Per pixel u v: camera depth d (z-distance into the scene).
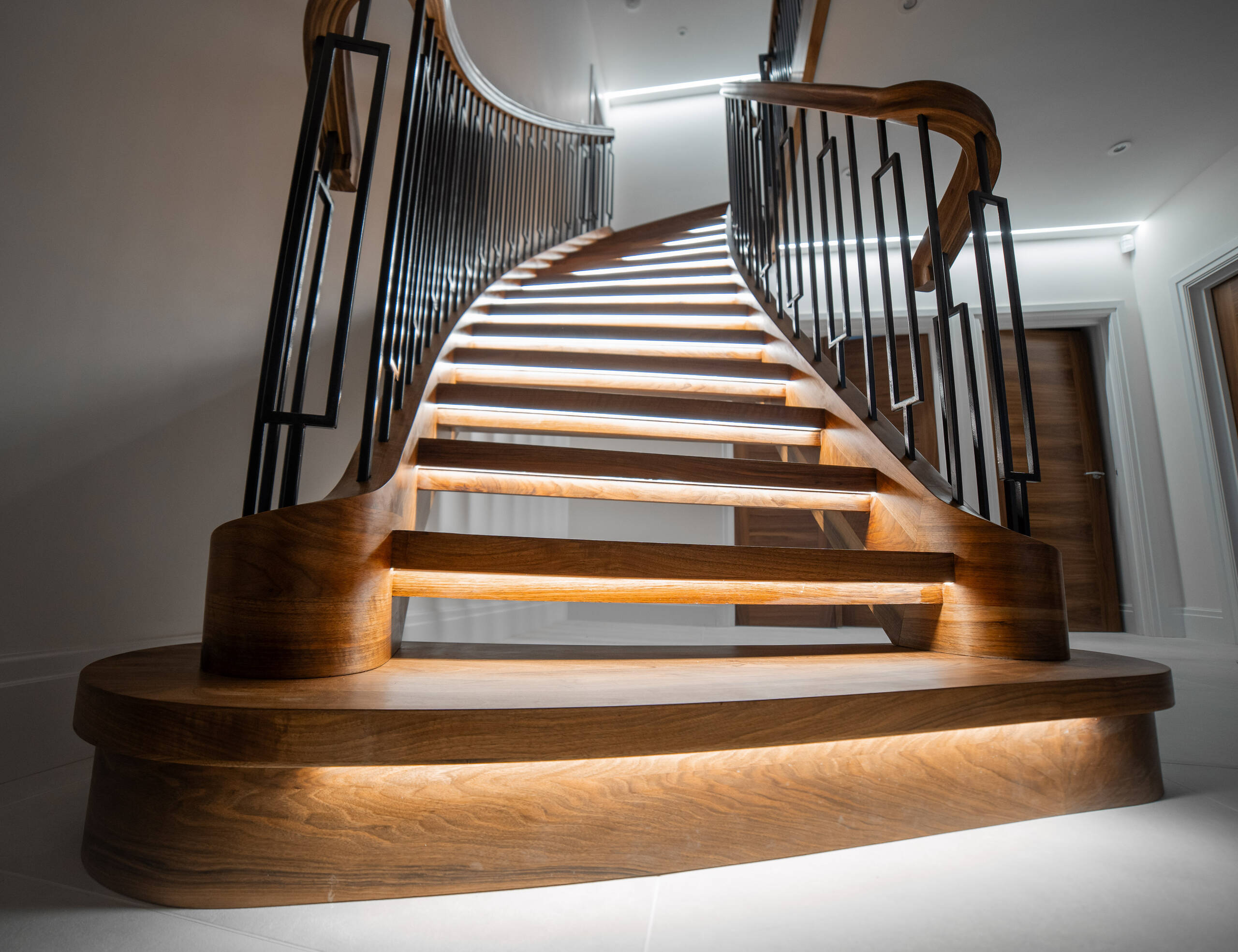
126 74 1.32
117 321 1.28
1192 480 3.43
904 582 1.19
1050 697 0.89
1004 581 1.14
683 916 0.64
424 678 0.83
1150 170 3.37
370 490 0.93
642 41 5.57
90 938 0.58
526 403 1.62
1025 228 3.88
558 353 1.94
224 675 0.77
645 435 1.76
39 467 1.12
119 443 1.27
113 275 1.27
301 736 0.61
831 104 1.68
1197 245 3.44
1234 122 3.04
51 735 1.10
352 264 0.97
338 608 0.83
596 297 2.88
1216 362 3.38
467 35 3.19
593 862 0.71
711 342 2.30
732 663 1.05
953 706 0.83
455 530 2.51
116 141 1.29
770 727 0.74
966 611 1.19
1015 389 3.94
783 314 2.30
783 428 1.80
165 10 1.41
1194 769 1.14
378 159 2.22
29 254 1.12
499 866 0.69
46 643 1.12
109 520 1.24
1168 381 3.60
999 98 2.94
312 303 1.03
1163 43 2.61
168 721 0.62
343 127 1.25
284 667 0.78
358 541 0.87
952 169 3.44
